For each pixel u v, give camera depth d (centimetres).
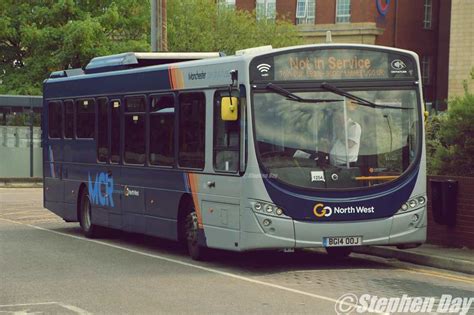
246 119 1498
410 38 6406
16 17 4484
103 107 2045
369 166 1530
